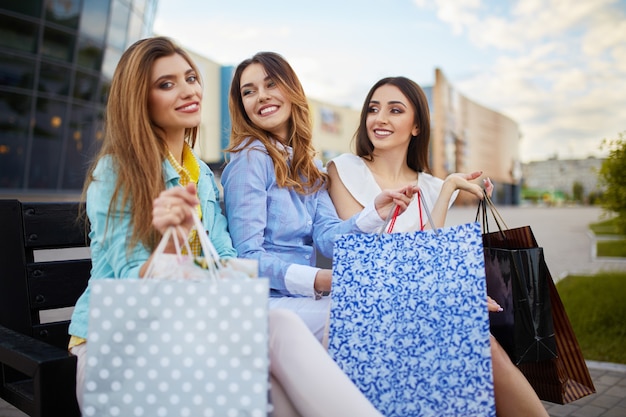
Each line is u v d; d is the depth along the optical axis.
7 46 20.84
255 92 2.49
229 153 2.53
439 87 55.84
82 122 23.61
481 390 1.74
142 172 1.79
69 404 1.56
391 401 1.76
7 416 3.23
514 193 90.00
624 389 3.76
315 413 1.56
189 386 1.46
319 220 2.56
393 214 2.28
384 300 1.82
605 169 6.39
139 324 1.47
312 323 2.15
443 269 1.81
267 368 1.44
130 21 24.59
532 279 2.11
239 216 2.27
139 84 1.87
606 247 14.08
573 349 2.23
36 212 2.18
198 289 1.47
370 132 2.80
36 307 2.16
